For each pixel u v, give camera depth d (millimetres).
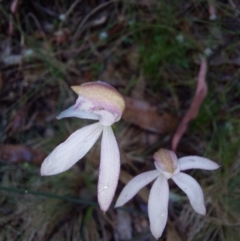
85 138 56
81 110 55
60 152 55
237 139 83
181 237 77
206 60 87
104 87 54
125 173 80
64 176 82
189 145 84
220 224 78
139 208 79
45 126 88
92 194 81
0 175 83
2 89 90
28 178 83
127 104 86
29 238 78
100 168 55
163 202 59
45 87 91
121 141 84
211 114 84
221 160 82
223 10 91
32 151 83
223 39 90
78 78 91
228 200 80
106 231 79
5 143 86
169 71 90
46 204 80
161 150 59
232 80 88
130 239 76
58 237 78
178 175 60
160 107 86
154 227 58
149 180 60
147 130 85
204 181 82
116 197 79
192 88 89
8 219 79
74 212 80
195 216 79
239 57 89
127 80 90
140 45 91
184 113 87
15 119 88
